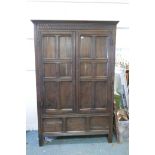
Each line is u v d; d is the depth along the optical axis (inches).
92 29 93.9
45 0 107.1
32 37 111.2
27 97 118.9
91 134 103.7
